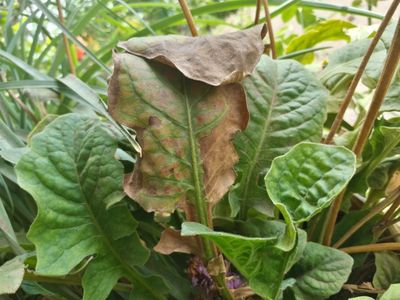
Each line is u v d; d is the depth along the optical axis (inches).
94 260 14.4
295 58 29.6
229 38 13.5
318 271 14.9
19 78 25.7
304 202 13.4
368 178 18.9
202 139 13.9
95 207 14.4
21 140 19.0
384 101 17.7
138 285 15.0
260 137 16.6
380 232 18.7
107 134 14.9
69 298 16.8
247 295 14.9
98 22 43.9
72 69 24.6
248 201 16.7
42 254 13.1
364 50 19.3
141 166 13.4
